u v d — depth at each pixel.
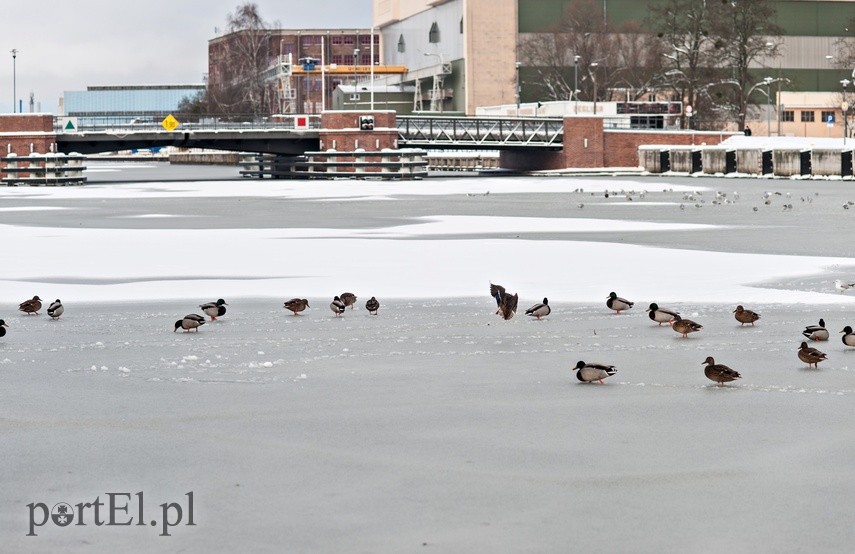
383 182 135.25
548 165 162.38
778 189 113.81
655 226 63.06
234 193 109.56
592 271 40.66
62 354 25.81
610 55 181.38
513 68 196.62
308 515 14.48
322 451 17.45
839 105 195.25
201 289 36.84
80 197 104.06
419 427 18.89
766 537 13.66
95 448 17.67
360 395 21.36
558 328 29.08
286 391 21.75
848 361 24.33
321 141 144.75
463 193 107.06
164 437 18.31
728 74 169.12
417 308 32.62
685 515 14.45
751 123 196.25
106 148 140.25
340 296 32.59
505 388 21.94
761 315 30.77
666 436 18.22
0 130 135.75
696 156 153.38
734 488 15.50
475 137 152.12
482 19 196.00
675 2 169.12
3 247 51.34
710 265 42.22
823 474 16.11
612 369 22.14
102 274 41.09
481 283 37.72
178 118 148.12
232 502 15.00
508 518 14.35
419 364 24.47
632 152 160.25
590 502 14.95
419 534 13.80
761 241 52.91
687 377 22.86
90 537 13.73
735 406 20.25
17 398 21.17
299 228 62.50
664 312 28.53
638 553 13.19
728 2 166.00
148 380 22.84
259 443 17.92
